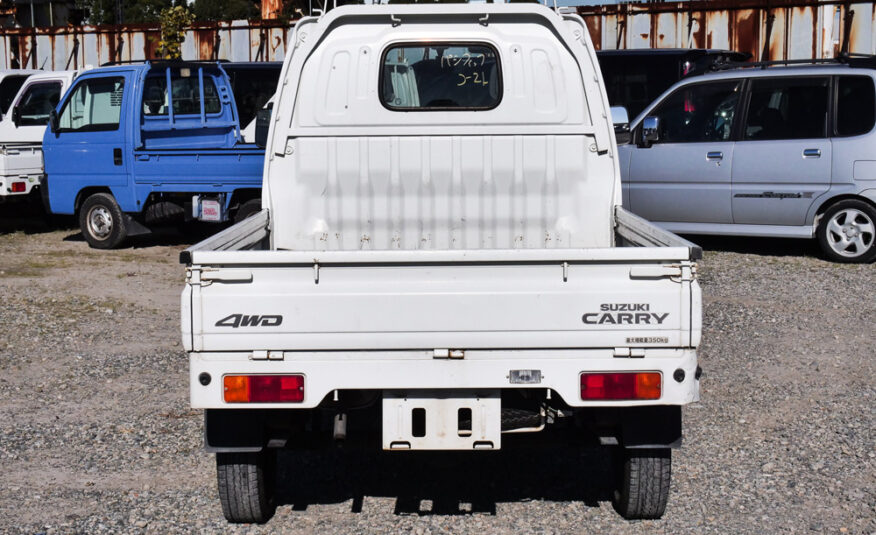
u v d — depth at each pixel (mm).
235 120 13312
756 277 10062
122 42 19547
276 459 4719
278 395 3814
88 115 12531
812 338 7746
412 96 5320
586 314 3773
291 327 3768
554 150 5266
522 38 5211
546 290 3768
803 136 10688
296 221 5328
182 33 18766
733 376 6773
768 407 6105
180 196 12250
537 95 5230
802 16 15102
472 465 5223
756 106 10938
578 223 5316
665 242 4191
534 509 4605
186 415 6051
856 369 6910
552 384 3828
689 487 4840
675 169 11383
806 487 4824
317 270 3758
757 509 4562
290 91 5223
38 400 6371
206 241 4086
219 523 4445
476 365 3824
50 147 12727
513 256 3740
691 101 11375
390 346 3793
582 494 4797
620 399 3826
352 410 4230
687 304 3766
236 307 3754
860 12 14758
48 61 20156
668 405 4016
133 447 5477
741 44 15539
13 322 8609
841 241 10703
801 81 10727
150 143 12406
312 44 5184
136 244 13289
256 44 18422
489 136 5262
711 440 5527
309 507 4645
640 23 16031
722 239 12648
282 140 5262
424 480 5008
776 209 10875
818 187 10625
